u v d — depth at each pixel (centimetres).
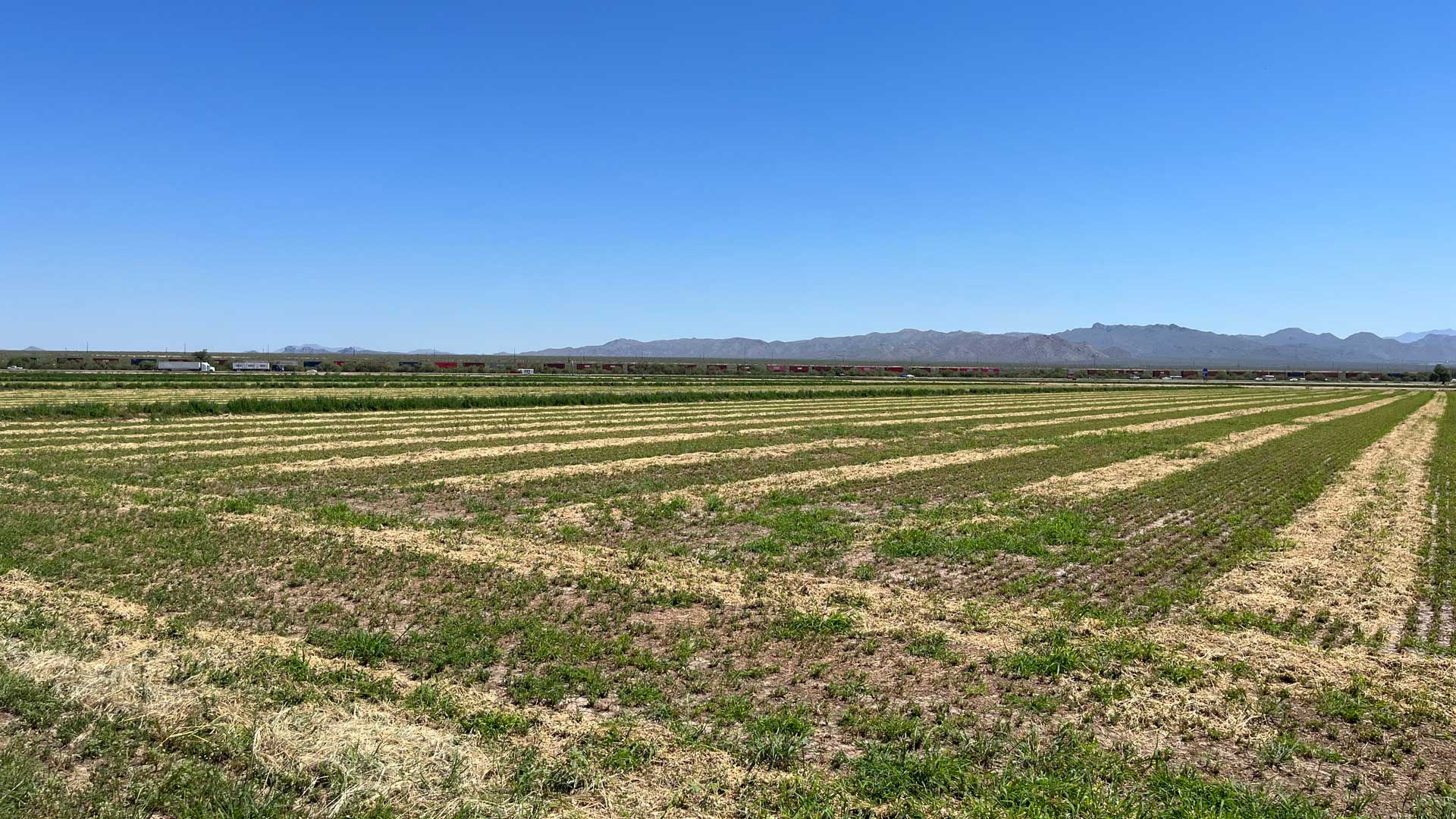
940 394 8269
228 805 691
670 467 2819
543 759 791
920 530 1852
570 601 1322
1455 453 3516
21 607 1218
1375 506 2230
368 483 2452
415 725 855
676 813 714
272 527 1784
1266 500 2273
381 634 1123
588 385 8600
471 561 1541
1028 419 5038
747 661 1081
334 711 878
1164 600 1359
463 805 702
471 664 1046
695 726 880
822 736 876
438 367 13362
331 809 691
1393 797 780
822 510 2109
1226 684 1019
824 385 9556
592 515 2022
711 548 1703
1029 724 910
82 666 963
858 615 1260
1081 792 751
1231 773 816
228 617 1210
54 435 3503
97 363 12206
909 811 721
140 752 785
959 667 1073
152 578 1403
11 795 687
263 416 4653
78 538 1653
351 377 9456
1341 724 927
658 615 1264
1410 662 1107
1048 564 1588
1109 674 1048
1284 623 1266
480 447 3325
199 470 2616
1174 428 4581
